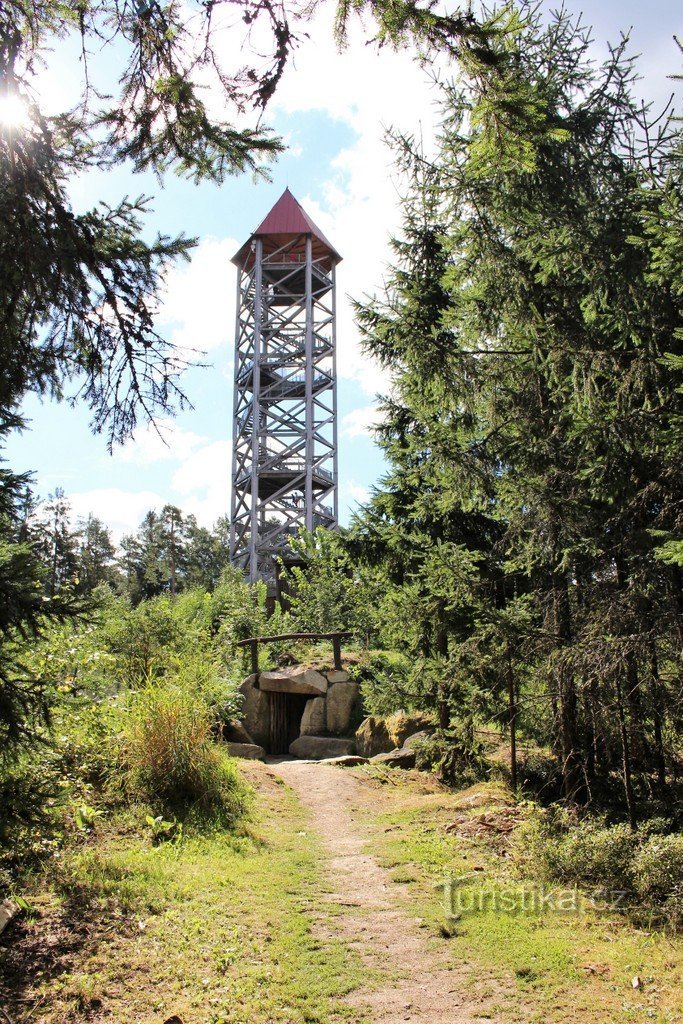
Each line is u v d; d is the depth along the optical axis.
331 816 10.26
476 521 13.12
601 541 8.27
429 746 12.48
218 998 4.66
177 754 9.12
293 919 6.07
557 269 8.08
